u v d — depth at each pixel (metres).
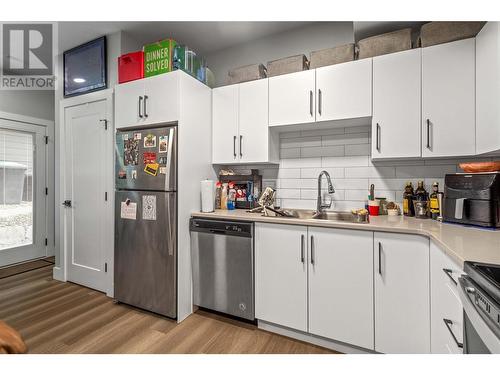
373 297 1.51
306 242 1.71
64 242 2.80
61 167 2.80
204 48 2.81
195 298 2.12
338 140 2.24
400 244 1.44
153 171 2.04
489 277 0.74
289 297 1.76
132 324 1.95
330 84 1.91
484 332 0.67
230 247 1.96
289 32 2.51
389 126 1.75
